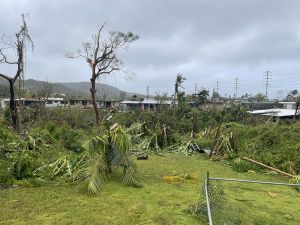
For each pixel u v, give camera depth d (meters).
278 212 8.03
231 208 7.77
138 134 18.31
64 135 14.82
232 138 16.48
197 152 17.45
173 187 9.87
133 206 7.95
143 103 58.66
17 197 8.29
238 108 31.80
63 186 9.39
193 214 7.43
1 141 11.85
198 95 43.94
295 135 15.27
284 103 53.88
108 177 10.29
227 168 13.39
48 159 11.40
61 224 6.68
